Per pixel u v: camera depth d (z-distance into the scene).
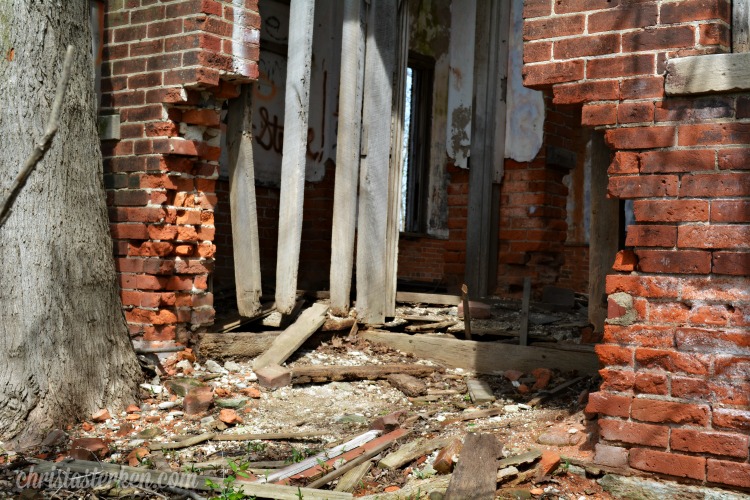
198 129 6.73
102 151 6.85
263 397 6.12
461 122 10.00
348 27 7.77
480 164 9.71
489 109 9.70
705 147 4.17
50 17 5.29
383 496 4.09
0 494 4.11
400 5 8.23
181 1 6.41
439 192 13.20
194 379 6.21
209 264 6.96
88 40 5.70
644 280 4.32
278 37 10.11
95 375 5.43
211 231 6.94
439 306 9.08
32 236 5.12
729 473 4.04
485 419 5.62
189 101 6.53
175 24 6.45
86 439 4.80
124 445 4.96
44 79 5.25
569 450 4.68
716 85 4.10
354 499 4.05
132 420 5.44
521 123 9.55
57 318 5.19
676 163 4.23
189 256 6.81
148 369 6.29
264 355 6.91
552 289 9.32
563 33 4.63
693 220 4.19
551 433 4.87
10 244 5.07
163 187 6.54
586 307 9.23
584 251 16.44
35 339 5.08
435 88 12.53
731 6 4.29
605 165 6.83
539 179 9.43
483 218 9.67
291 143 7.35
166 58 6.49
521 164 9.57
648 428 4.25
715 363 4.12
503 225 9.72
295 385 6.48
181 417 5.57
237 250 7.34
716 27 4.18
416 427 5.45
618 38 4.45
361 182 7.95
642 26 4.38
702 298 4.17
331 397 6.28
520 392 6.37
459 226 10.08
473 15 9.90
